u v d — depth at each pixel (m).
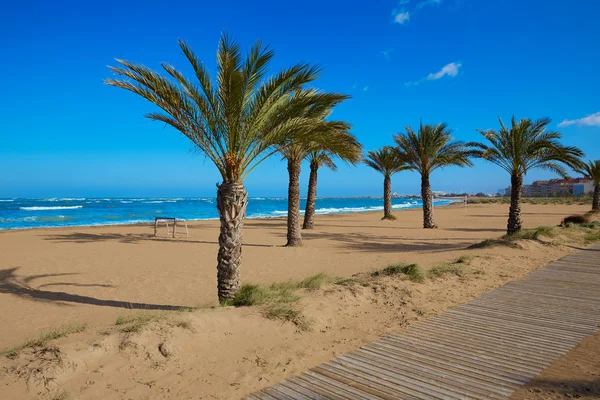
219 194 6.66
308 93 7.52
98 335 4.38
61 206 67.12
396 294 6.96
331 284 7.43
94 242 17.00
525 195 144.00
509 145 16.30
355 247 15.59
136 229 23.50
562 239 14.30
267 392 3.57
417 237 19.55
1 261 12.16
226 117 6.64
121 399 3.39
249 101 6.96
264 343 4.75
